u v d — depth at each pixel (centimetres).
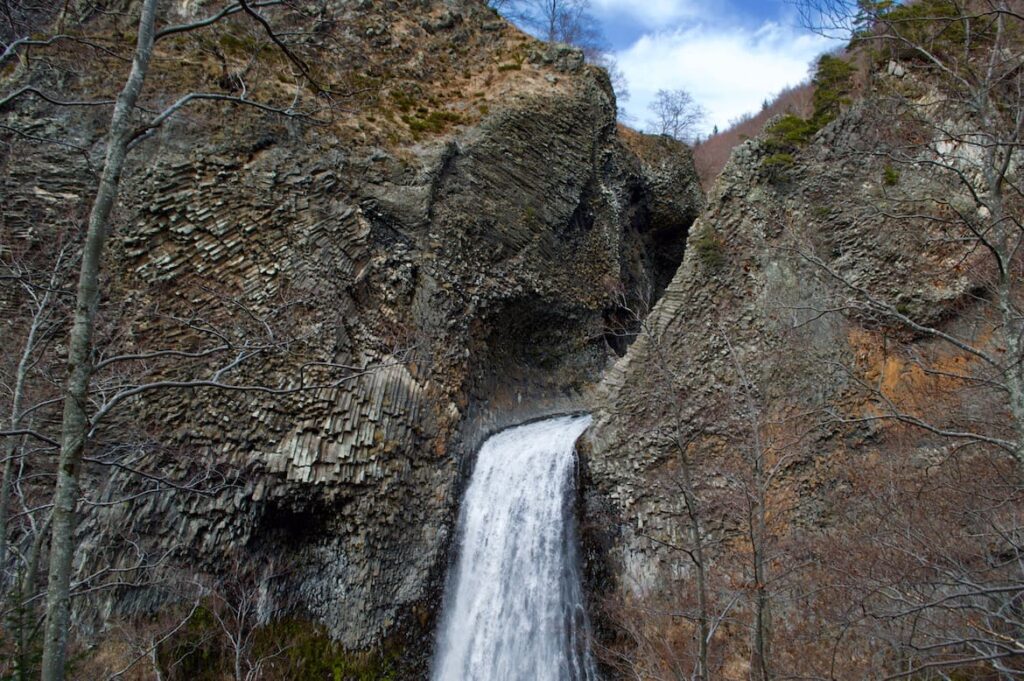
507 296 1975
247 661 1177
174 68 1616
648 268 2894
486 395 1923
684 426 1520
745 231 1616
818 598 1189
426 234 1794
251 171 1562
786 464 1374
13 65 1511
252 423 1346
